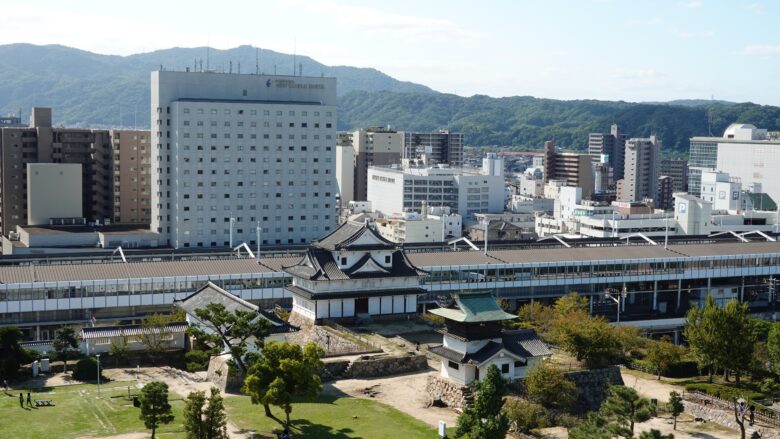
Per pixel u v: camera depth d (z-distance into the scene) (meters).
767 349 151.00
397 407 116.31
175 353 144.50
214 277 190.88
